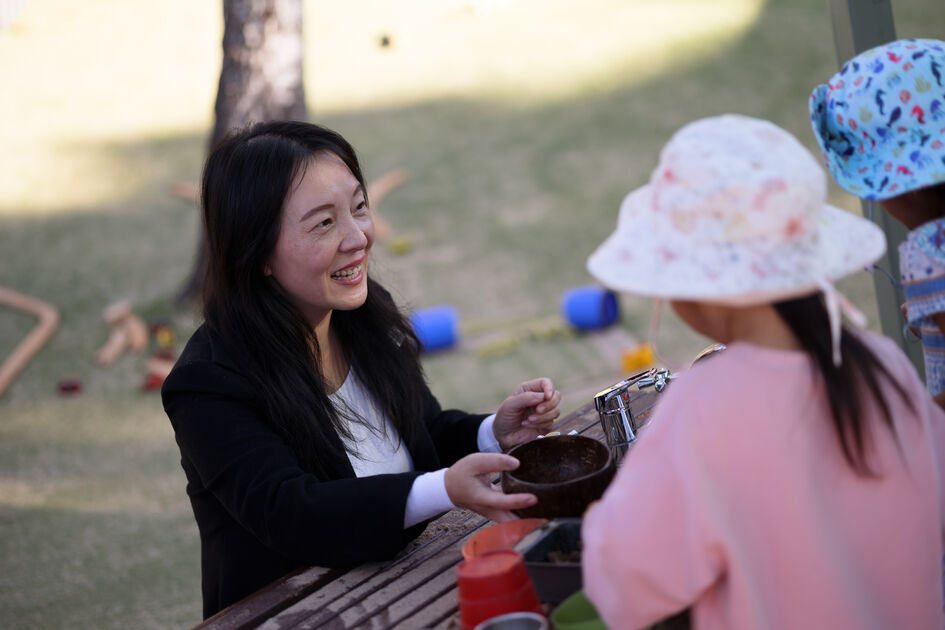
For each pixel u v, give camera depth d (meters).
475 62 13.79
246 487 1.85
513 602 1.33
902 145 1.61
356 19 15.57
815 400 1.19
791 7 13.52
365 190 2.10
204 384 1.94
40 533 4.78
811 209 1.19
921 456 1.26
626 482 1.20
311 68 14.39
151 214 10.51
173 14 15.89
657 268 1.21
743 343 1.23
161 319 8.16
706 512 1.15
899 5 10.53
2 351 7.89
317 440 1.98
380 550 1.74
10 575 4.30
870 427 1.20
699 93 11.80
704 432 1.17
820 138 1.69
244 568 1.99
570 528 1.49
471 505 1.71
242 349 1.98
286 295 2.02
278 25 7.46
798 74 11.78
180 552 4.41
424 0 15.84
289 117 7.57
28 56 15.02
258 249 1.96
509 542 1.53
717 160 1.19
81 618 3.82
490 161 11.08
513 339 7.27
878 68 1.62
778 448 1.16
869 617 1.20
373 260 2.70
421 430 2.28
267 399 1.95
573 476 1.73
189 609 3.81
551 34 14.18
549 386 2.15
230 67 7.48
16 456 6.00
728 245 1.19
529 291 8.20
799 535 1.16
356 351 2.21
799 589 1.17
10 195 11.27
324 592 1.71
